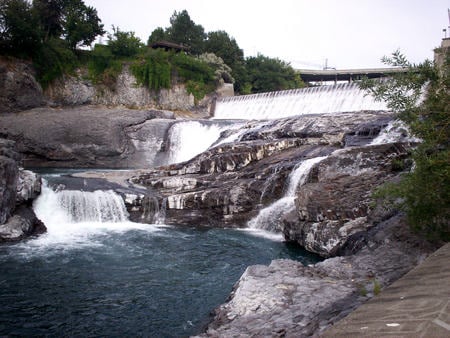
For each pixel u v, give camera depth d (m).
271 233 17.73
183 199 19.89
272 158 22.77
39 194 18.95
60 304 9.88
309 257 13.88
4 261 13.16
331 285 7.95
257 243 15.87
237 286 8.50
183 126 37.59
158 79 48.97
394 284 3.06
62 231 17.48
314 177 17.64
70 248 14.88
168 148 38.12
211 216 19.61
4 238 15.45
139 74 48.25
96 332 8.48
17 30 38.75
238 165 22.86
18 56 40.16
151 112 40.97
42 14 47.75
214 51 67.69
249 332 6.34
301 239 14.95
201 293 10.60
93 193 19.66
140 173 25.45
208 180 21.72
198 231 18.06
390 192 8.77
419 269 3.35
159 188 22.00
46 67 41.81
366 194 14.39
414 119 8.60
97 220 19.47
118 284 11.25
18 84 39.44
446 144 8.29
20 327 8.70
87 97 45.03
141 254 14.23
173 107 50.56
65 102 43.56
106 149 36.81
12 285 11.10
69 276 11.86
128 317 9.18
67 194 19.23
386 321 2.27
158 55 49.91
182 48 60.91
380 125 21.73
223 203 19.47
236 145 24.11
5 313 9.37
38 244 15.31
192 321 8.95
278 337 5.94
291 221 15.64
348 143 21.27
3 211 15.92
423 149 8.20
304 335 5.76
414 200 8.57
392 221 11.40
